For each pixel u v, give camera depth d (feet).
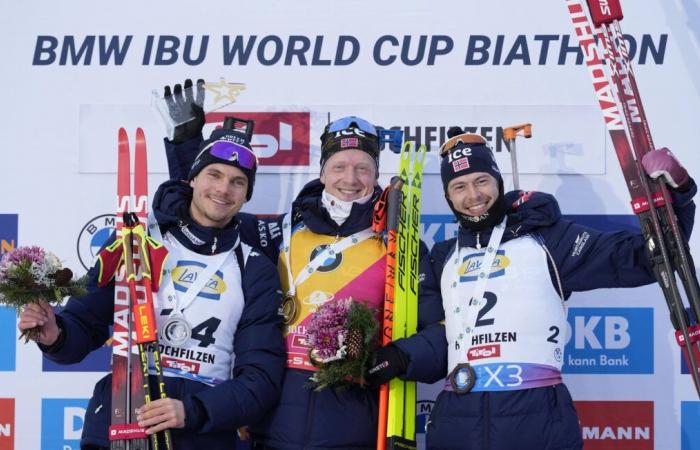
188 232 41.96
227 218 42.29
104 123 51.06
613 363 50.14
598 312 50.26
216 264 41.57
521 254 40.27
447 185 41.19
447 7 50.75
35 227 50.98
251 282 41.81
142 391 39.40
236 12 51.03
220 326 40.70
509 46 50.70
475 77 50.78
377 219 42.91
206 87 50.44
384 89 50.88
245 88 50.75
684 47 50.37
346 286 42.34
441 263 43.45
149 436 39.47
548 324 39.52
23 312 37.91
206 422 38.73
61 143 51.06
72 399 50.60
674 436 49.88
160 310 40.50
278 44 51.01
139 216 42.93
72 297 41.47
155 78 51.11
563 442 37.91
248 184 42.57
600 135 50.52
